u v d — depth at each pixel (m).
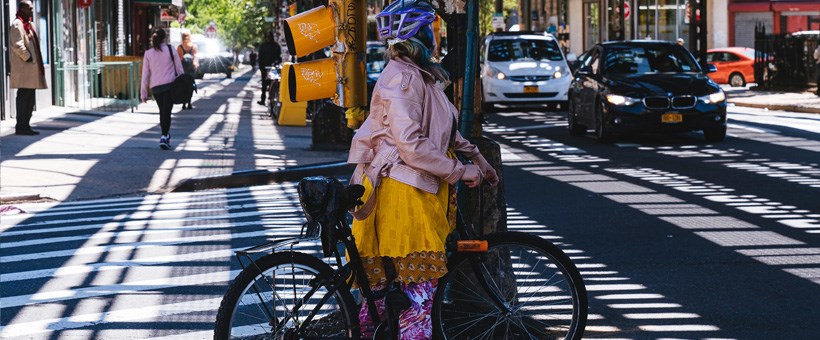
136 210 12.09
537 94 28.05
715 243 9.29
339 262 5.04
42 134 19.59
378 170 4.92
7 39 22.31
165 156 16.77
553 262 5.48
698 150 17.62
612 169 15.12
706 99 18.42
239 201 12.85
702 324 6.57
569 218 10.83
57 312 7.17
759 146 18.19
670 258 8.66
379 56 26.98
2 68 21.92
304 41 6.73
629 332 6.40
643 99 18.31
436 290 5.27
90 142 18.56
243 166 15.55
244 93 40.44
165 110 17.80
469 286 5.41
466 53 6.13
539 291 5.48
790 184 13.23
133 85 28.03
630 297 7.31
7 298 7.63
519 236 5.43
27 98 19.16
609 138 18.89
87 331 6.64
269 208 12.15
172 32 56.88
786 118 25.33
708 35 54.31
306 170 15.26
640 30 52.88
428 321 5.09
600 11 57.12
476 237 5.81
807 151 17.25
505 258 5.46
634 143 19.00
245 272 4.88
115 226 10.89
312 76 6.77
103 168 15.16
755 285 7.62
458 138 5.22
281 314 4.93
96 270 8.59
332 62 6.79
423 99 4.89
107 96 28.03
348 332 5.00
